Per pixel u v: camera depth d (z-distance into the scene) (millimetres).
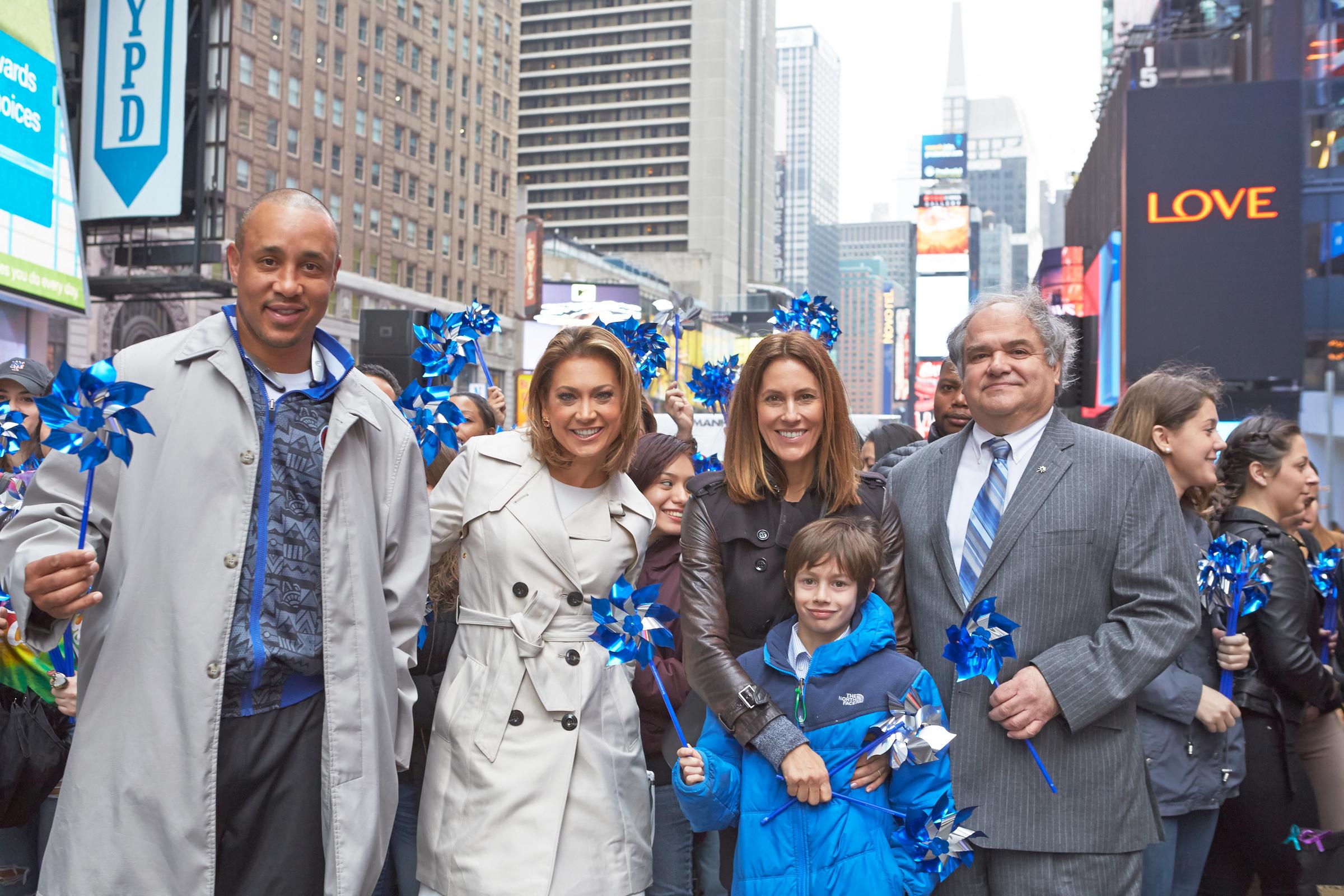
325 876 2217
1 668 2998
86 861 2061
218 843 2145
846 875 2334
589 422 2590
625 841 2582
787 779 2328
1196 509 3414
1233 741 3068
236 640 2141
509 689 2557
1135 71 20984
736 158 125375
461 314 3023
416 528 2525
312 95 48656
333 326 49938
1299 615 3143
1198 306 19484
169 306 33188
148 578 2117
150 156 23359
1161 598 2355
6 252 17641
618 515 2734
